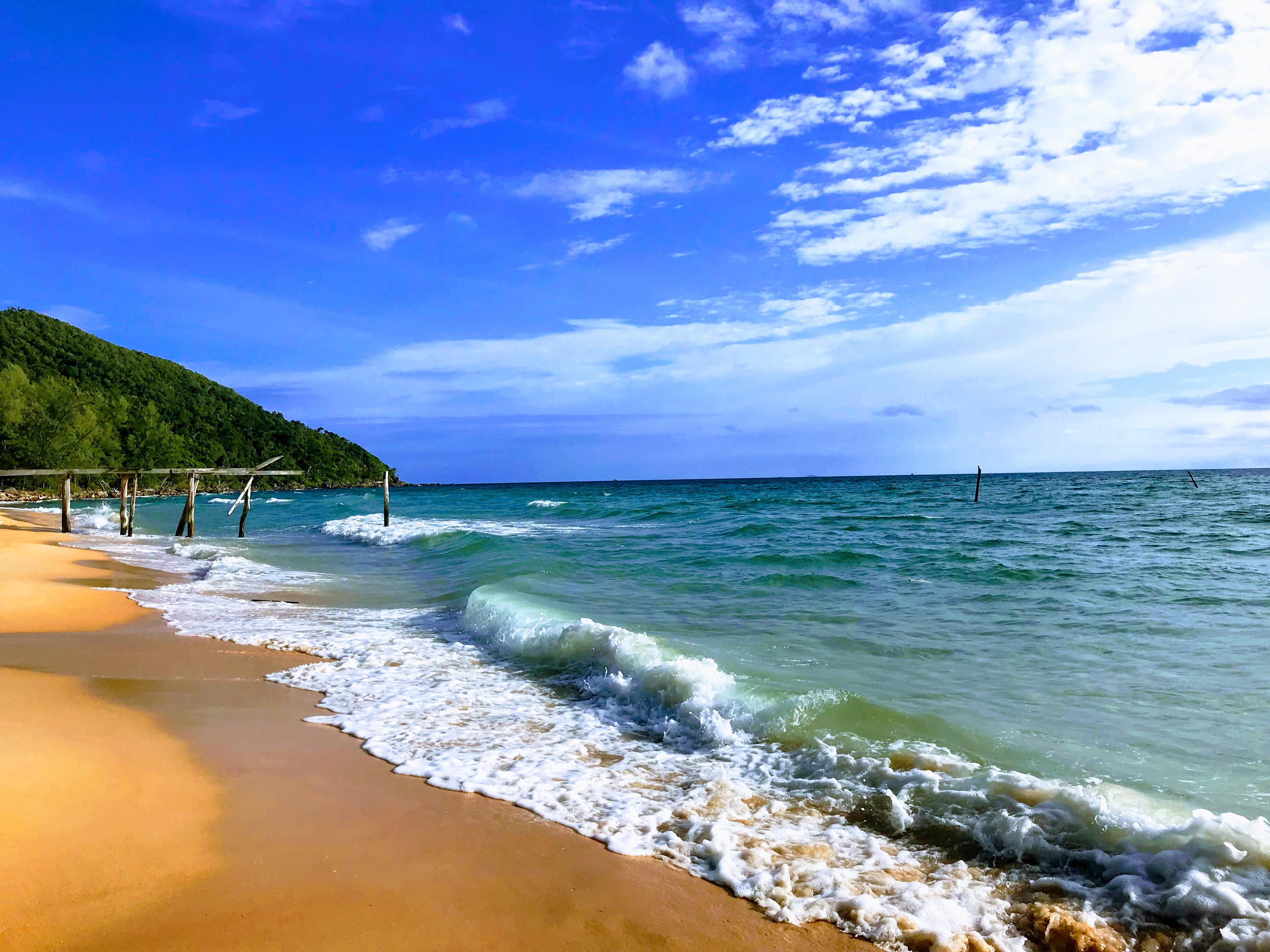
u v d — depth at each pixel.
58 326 131.00
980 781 5.23
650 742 6.68
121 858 4.13
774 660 8.74
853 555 18.48
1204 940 3.59
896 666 8.48
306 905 3.75
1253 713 6.63
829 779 5.62
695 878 4.26
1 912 3.53
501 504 55.38
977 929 3.76
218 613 12.98
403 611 13.24
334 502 66.31
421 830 4.75
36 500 66.50
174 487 83.12
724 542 22.66
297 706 7.64
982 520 30.75
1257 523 26.86
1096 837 4.47
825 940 3.68
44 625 11.48
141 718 6.80
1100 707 6.88
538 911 3.84
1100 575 15.05
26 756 5.51
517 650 10.08
